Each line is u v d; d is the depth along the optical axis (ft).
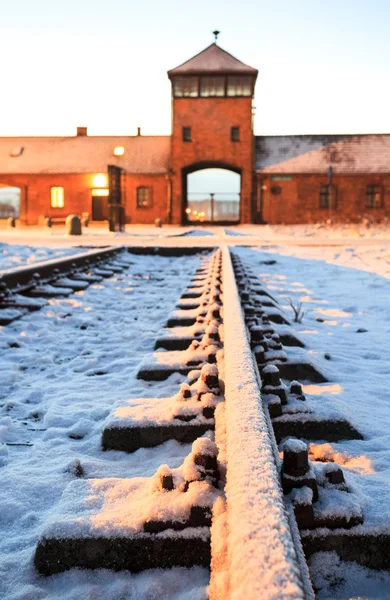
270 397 9.46
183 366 13.62
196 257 58.49
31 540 6.74
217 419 8.20
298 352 14.62
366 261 50.83
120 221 118.01
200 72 166.50
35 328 21.68
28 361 16.83
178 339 16.67
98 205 179.63
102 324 22.54
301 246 68.13
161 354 14.69
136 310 26.12
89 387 13.71
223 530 5.44
